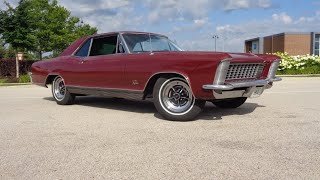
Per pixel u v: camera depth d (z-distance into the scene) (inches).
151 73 232.1
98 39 284.7
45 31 1091.9
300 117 242.5
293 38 1716.3
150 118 244.5
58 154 161.5
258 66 239.1
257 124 219.0
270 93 407.8
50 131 207.8
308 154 155.9
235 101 277.3
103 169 141.0
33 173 138.0
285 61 837.8
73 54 303.7
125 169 140.6
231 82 220.7
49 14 1125.1
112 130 208.1
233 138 184.7
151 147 170.2
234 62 215.0
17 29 805.2
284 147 167.0
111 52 269.0
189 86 217.0
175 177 131.3
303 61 866.8
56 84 325.1
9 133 204.2
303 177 129.4
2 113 277.3
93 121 237.3
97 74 271.3
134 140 183.6
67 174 136.3
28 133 203.5
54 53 1213.7
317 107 289.6
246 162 146.3
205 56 210.4
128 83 248.1
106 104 319.6
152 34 279.3
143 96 243.6
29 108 303.4
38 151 166.7
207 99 217.0
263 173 133.9
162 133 198.1
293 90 448.5
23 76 772.6
